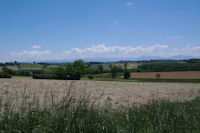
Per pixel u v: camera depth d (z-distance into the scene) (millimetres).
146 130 3293
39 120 3436
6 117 3385
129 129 3211
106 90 12445
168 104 5211
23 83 14609
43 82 16438
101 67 83500
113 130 3240
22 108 4211
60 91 10086
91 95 9172
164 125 3150
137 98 8961
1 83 13797
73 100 4027
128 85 17312
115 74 69688
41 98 6617
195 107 5004
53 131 3027
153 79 53500
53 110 3867
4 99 5168
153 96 9633
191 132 3172
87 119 3322
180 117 3654
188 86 16750
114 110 4895
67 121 3219
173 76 57312
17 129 3055
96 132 3053
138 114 4250
